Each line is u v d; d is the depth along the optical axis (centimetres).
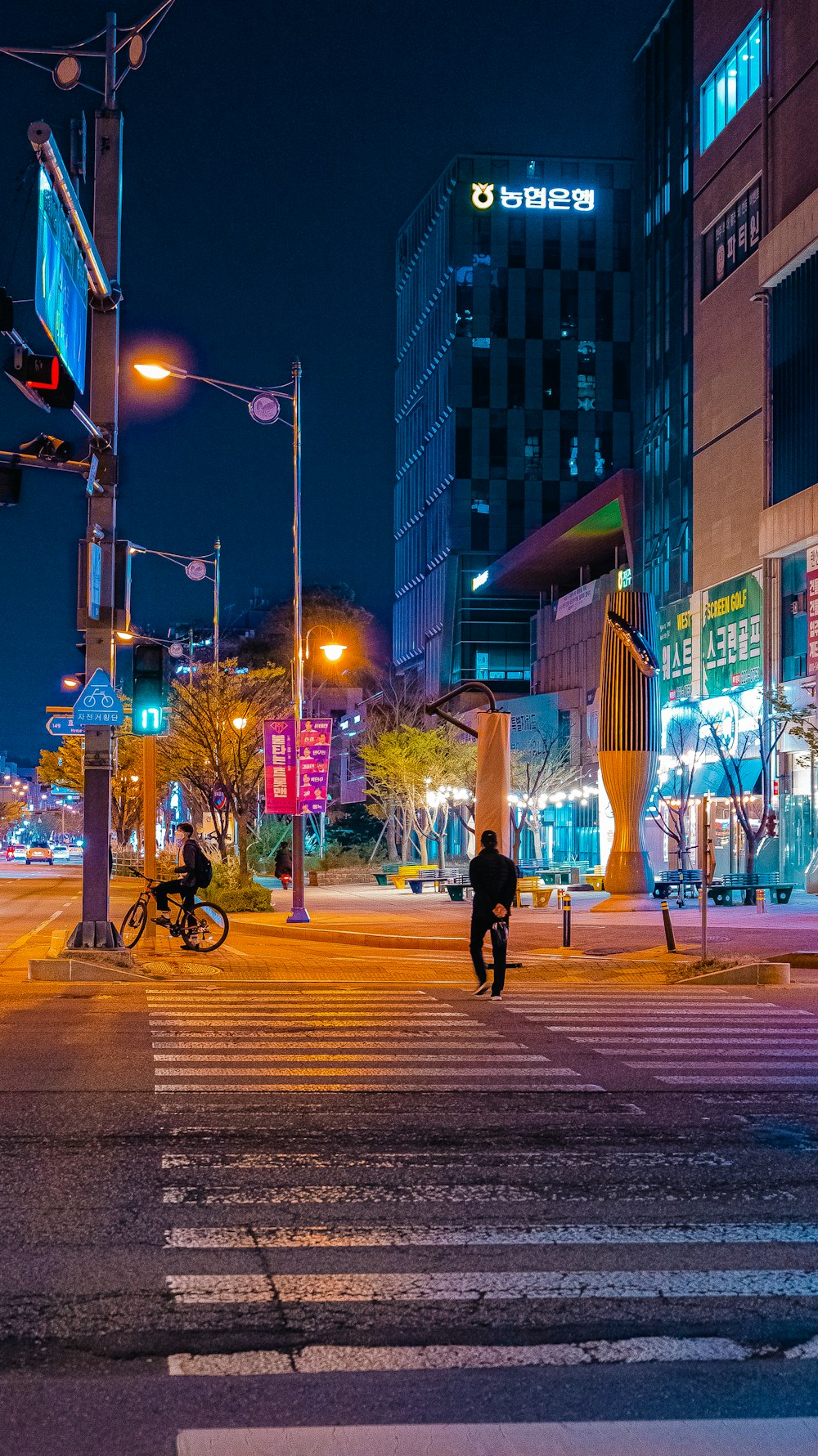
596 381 10381
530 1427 407
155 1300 518
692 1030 1261
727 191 5309
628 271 10494
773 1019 1355
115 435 1672
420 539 11581
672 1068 1038
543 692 8456
